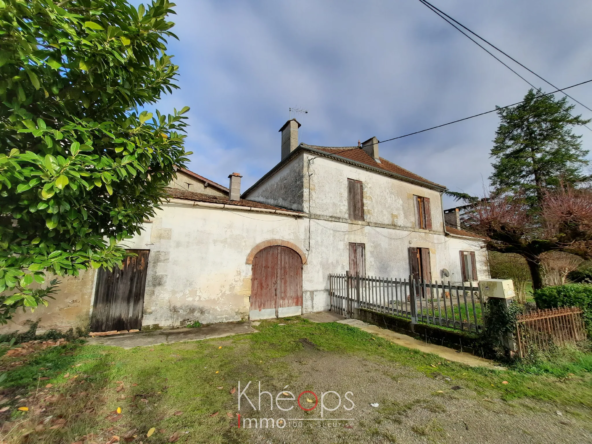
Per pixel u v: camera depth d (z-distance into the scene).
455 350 5.03
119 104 2.39
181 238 7.22
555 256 10.43
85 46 1.85
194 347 5.22
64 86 2.09
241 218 8.17
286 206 10.81
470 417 2.86
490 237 9.63
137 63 2.28
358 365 4.35
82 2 1.93
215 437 2.51
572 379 3.72
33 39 1.64
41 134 1.73
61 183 1.68
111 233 2.73
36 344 5.06
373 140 13.98
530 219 8.95
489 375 3.89
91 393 3.18
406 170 15.21
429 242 13.52
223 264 7.68
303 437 2.54
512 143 21.59
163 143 2.73
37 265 1.79
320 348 5.22
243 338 5.93
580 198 7.96
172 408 2.98
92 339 5.70
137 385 3.49
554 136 20.27
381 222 11.76
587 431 2.62
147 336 6.02
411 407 3.07
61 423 2.57
